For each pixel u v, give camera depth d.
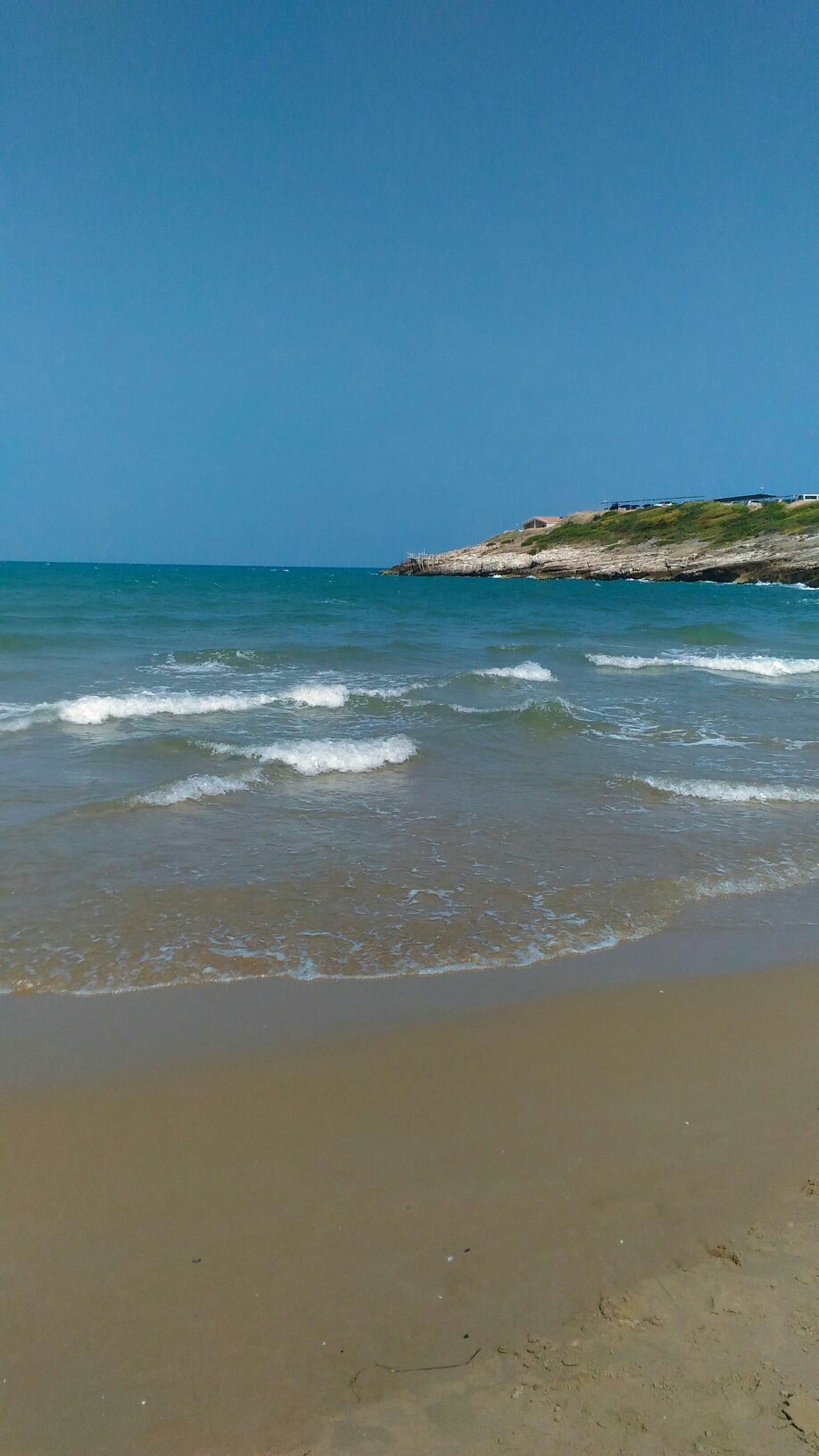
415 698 15.36
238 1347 2.54
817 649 25.52
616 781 9.84
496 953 5.51
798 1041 4.49
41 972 5.10
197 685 16.55
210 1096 3.87
